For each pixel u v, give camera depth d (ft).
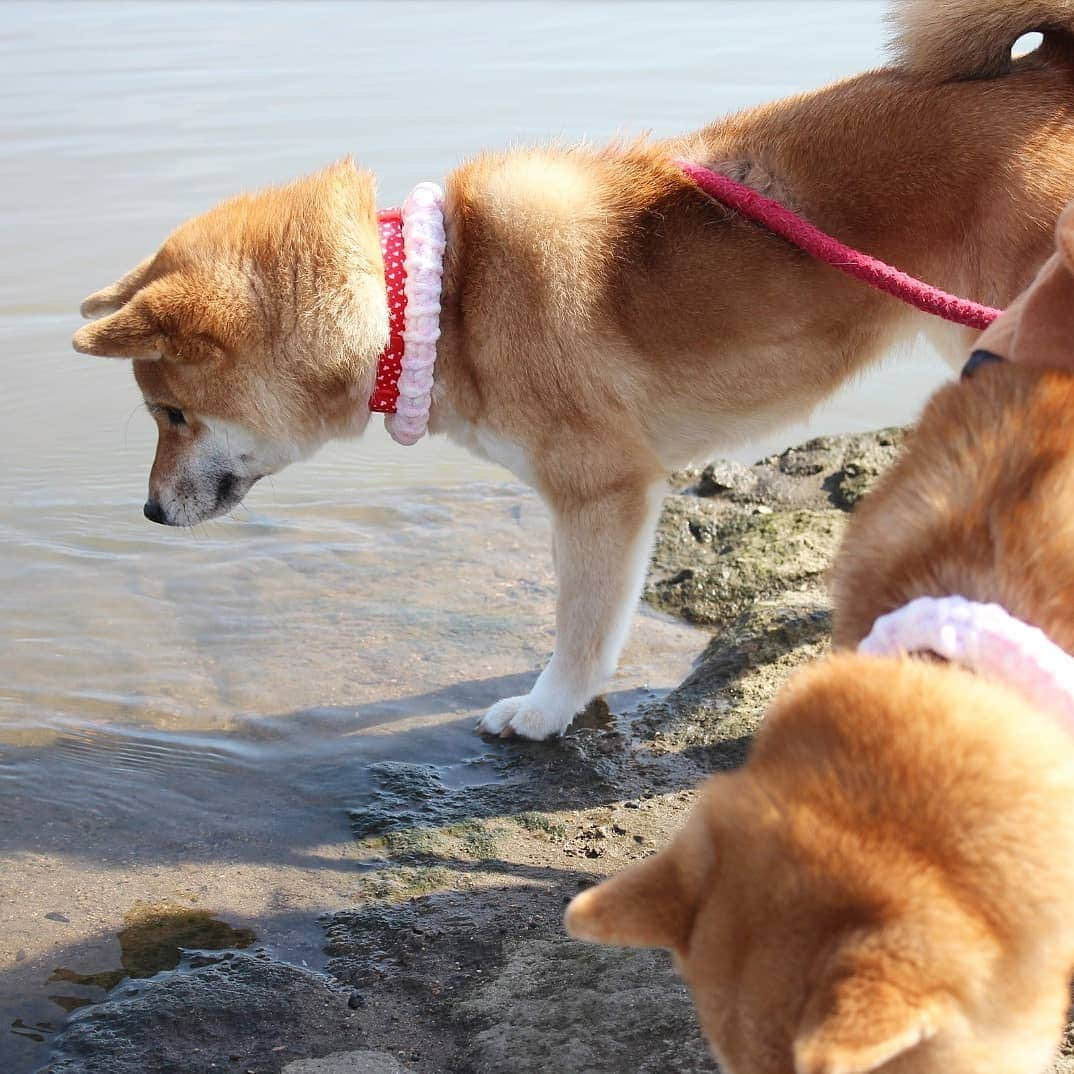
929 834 3.17
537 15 11.70
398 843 4.60
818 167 4.83
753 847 3.23
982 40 4.73
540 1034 4.01
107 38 11.34
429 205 4.87
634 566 4.95
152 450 6.33
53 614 5.48
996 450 3.52
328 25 11.66
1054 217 4.64
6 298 7.06
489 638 5.37
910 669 3.38
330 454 6.46
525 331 4.82
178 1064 4.00
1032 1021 3.22
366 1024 4.09
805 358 4.93
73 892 4.46
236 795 4.78
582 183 4.91
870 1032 2.67
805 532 5.71
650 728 4.99
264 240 4.83
